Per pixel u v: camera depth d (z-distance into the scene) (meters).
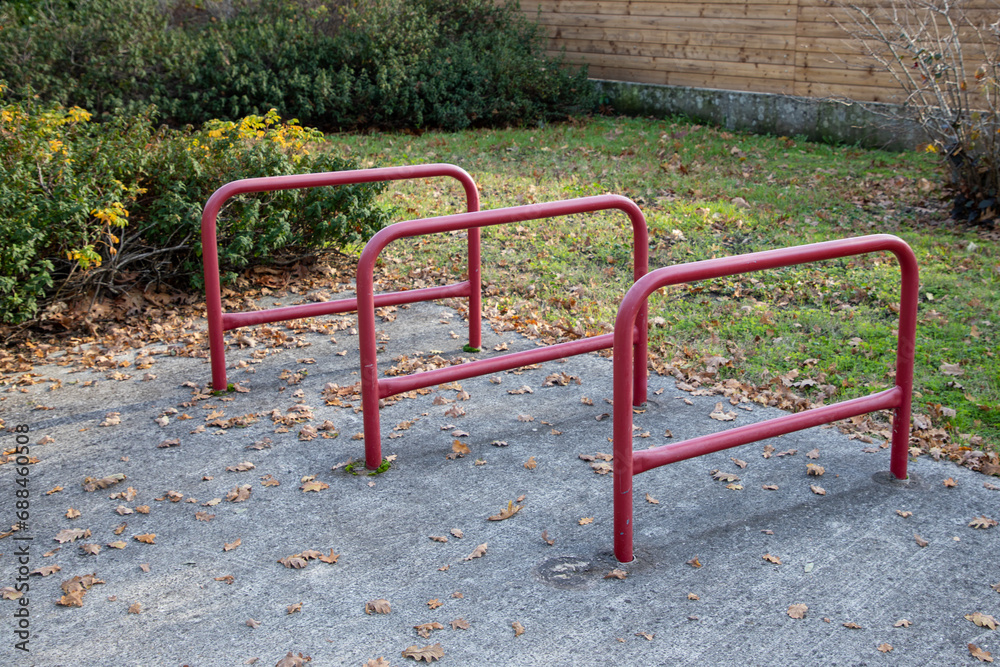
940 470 3.38
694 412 3.99
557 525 3.06
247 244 5.47
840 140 10.18
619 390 2.66
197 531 3.06
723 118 11.41
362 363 3.39
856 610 2.55
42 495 3.31
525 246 6.70
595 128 11.42
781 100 10.66
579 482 3.37
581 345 3.95
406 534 3.02
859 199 7.61
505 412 4.04
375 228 6.22
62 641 2.48
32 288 4.71
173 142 5.85
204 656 2.41
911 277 3.07
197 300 5.68
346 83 11.15
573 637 2.45
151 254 5.45
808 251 2.82
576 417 3.97
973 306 5.14
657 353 4.71
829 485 3.30
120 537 3.03
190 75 10.79
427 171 4.32
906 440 3.27
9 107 5.62
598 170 8.95
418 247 6.80
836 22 10.00
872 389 4.14
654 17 12.21
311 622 2.55
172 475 3.47
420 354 4.79
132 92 10.68
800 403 4.01
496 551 2.90
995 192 6.69
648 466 2.79
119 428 3.88
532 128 11.85
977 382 4.17
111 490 3.35
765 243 6.52
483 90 11.71
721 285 5.70
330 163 6.13
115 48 10.61
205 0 12.98
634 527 3.04
